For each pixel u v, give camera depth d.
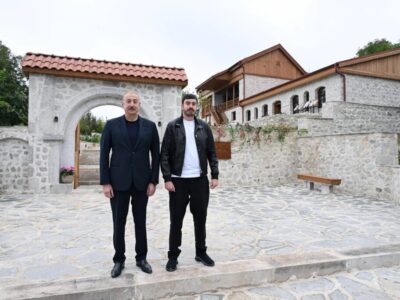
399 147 8.62
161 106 9.12
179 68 9.48
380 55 14.06
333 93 13.77
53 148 8.12
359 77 13.66
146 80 8.74
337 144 9.05
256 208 6.38
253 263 3.07
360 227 4.79
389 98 14.30
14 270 3.03
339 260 3.19
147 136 2.91
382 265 3.35
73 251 3.60
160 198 7.43
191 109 3.03
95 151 17.91
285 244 3.92
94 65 8.60
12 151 8.04
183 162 3.00
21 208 6.22
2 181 7.97
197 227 3.10
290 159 10.88
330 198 7.68
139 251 2.96
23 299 2.32
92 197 7.61
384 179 7.45
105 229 4.61
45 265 3.15
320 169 9.77
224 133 10.02
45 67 7.88
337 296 2.67
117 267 2.80
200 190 3.04
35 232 4.42
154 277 2.73
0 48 16.08
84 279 2.68
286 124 11.38
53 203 6.79
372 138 7.84
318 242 4.01
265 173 10.46
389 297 2.65
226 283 2.83
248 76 20.98
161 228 4.68
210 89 25.75
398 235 4.34
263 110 19.30
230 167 10.02
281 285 2.90
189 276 2.75
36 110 8.00
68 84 8.31
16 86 15.09
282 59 22.03
